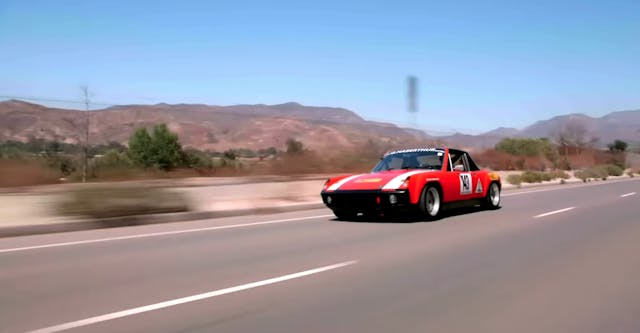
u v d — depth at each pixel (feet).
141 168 104.73
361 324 15.25
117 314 16.20
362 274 21.50
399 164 41.96
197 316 15.99
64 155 102.99
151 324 15.25
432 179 38.32
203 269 22.50
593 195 67.36
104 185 40.96
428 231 33.50
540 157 181.37
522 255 25.50
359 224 37.47
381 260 24.32
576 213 44.52
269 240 30.37
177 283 20.03
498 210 47.19
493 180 47.37
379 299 17.85
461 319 15.75
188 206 44.42
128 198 39.70
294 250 27.02
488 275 21.31
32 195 53.93
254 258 24.93
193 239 31.01
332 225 37.11
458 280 20.49
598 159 235.20
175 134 134.31
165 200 42.22
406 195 35.91
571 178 126.11
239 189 68.28
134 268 22.75
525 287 19.43
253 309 16.71
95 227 36.94
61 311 16.51
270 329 14.82
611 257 25.03
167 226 37.68
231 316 15.99
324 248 27.53
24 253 26.48
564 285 19.75
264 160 103.96
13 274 21.62
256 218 42.75
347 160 95.30
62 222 35.60
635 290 19.07
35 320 15.62
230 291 18.86
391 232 33.12
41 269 22.58
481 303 17.40
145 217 39.81
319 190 68.33
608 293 18.66
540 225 36.42
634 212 45.37
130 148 130.00
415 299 17.84
